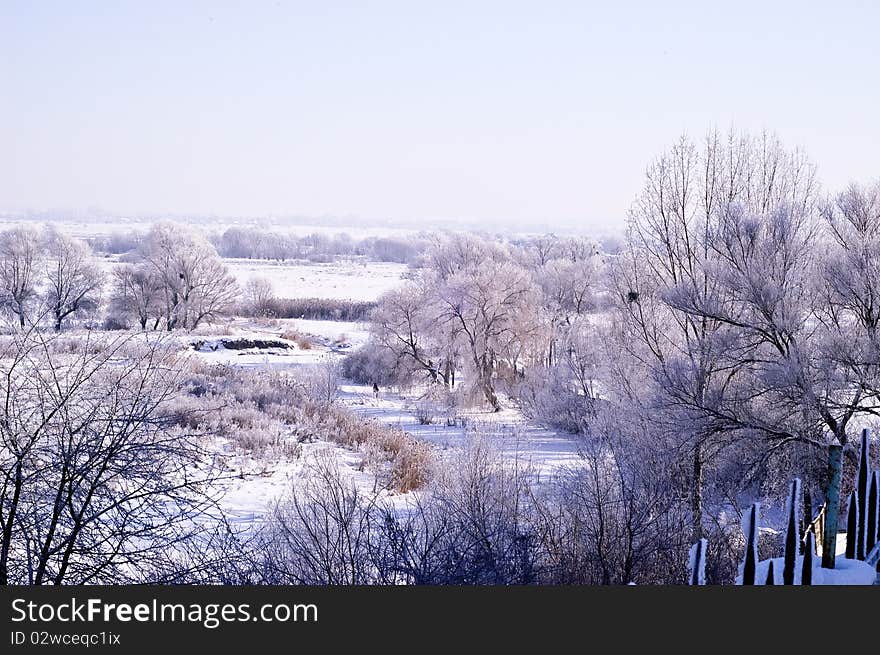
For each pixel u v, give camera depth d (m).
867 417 22.64
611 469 13.70
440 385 44.84
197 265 60.41
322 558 9.69
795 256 22.58
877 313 21.88
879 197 23.80
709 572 12.23
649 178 25.92
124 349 8.34
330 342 58.19
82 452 6.61
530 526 13.35
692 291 22.39
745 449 20.98
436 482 15.08
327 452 20.02
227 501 15.96
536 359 44.28
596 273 56.28
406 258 159.25
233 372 36.78
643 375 25.69
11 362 7.24
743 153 25.95
